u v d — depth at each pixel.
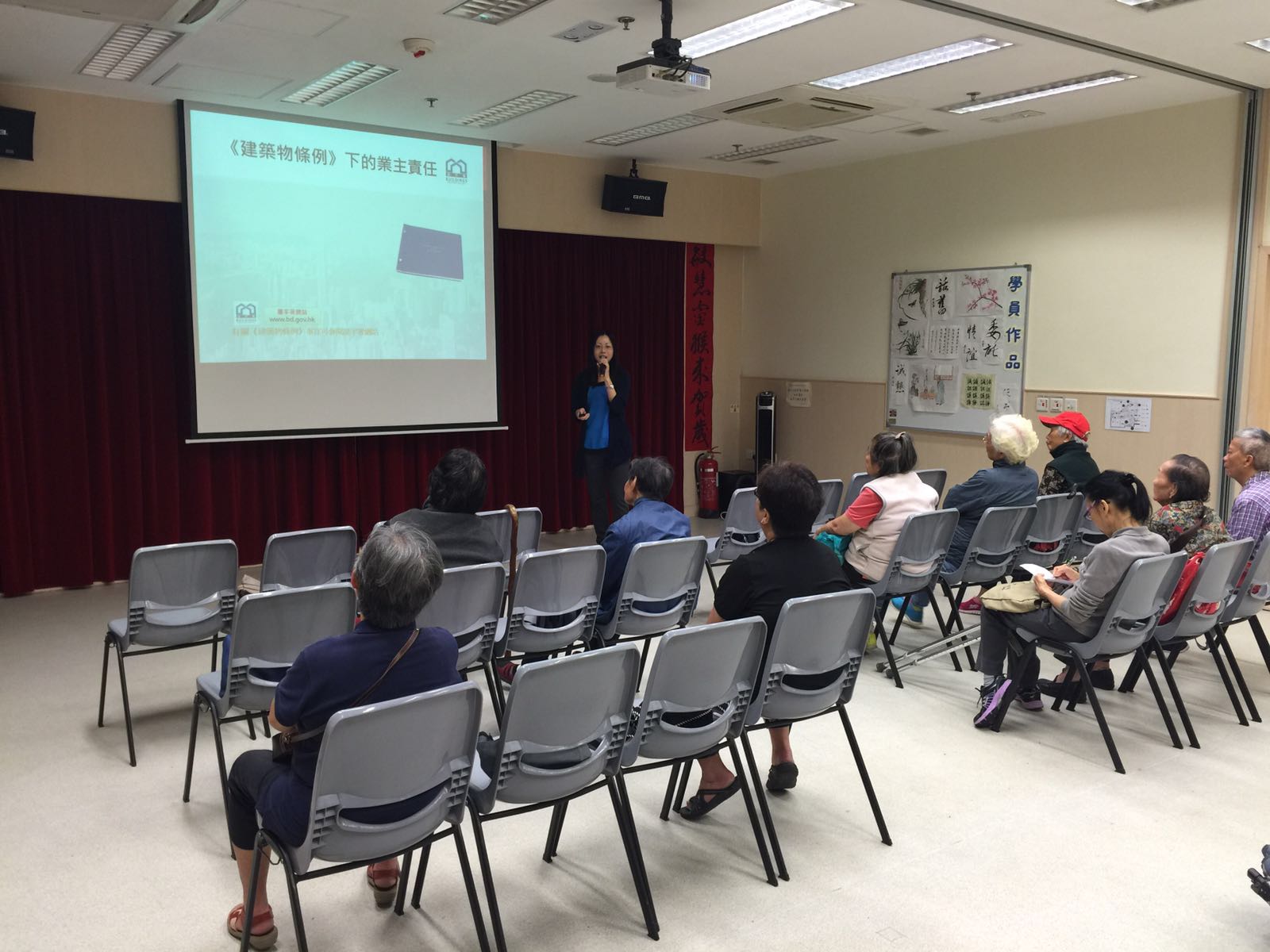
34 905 2.50
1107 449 6.23
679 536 3.70
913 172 7.22
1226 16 4.16
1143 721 3.75
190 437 6.04
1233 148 5.51
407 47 4.55
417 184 6.62
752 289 8.69
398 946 2.34
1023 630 3.58
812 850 2.79
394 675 2.01
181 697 4.04
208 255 5.95
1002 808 3.04
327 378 6.45
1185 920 2.44
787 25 4.26
